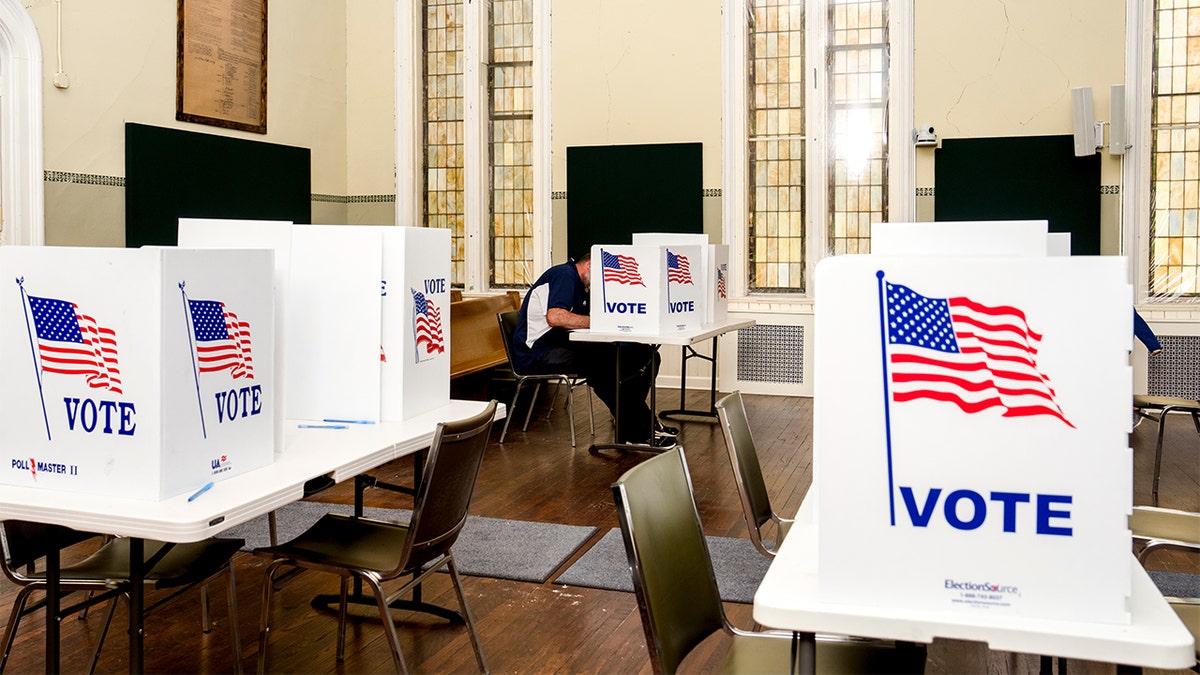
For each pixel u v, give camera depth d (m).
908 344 1.52
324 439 2.93
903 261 1.51
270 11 8.71
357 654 3.18
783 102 8.76
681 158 8.81
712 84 8.74
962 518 1.52
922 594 1.54
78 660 3.11
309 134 9.34
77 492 2.32
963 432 1.50
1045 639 1.46
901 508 1.54
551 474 5.70
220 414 2.43
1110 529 1.47
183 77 7.72
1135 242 7.86
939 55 8.19
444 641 3.29
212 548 2.86
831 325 1.54
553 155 9.29
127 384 2.25
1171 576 3.89
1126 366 1.44
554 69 9.20
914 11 8.22
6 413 2.38
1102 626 1.48
